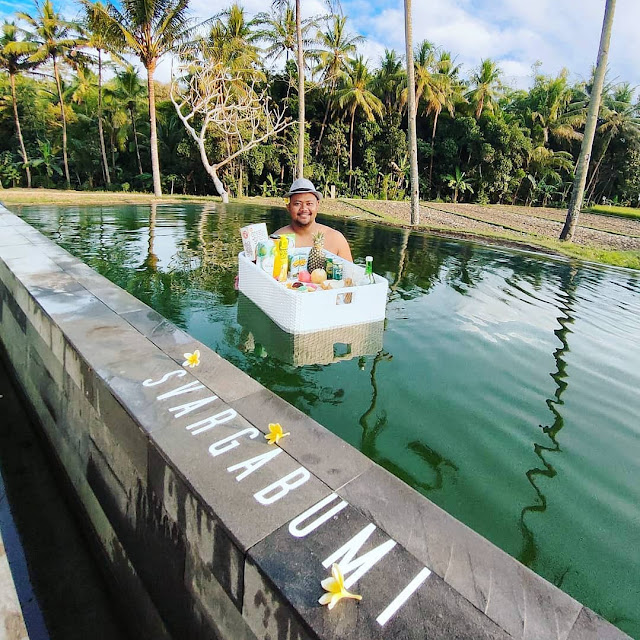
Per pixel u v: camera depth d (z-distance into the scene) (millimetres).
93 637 1916
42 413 3143
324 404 2711
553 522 1893
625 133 32062
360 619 1014
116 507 2053
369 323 4074
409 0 12906
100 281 3523
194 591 1482
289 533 1243
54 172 27688
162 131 27188
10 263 3889
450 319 4523
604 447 2465
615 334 4379
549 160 31422
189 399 1906
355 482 1448
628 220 20812
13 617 1644
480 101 29656
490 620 1024
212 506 1330
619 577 1633
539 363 3572
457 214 18141
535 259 8500
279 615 1087
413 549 1203
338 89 27422
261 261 4277
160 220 10547
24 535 2398
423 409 2730
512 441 2465
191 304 4426
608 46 10883
